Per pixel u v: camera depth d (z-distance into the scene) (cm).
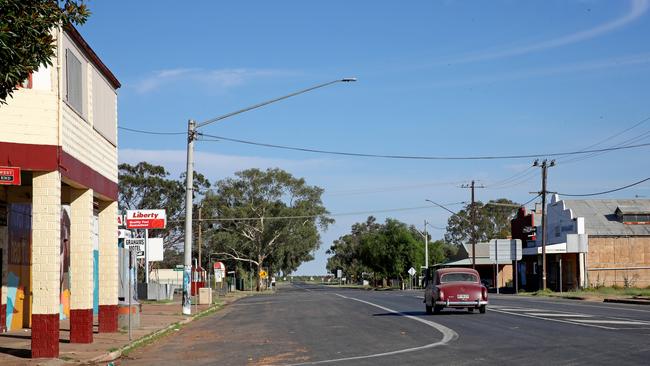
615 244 6419
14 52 1130
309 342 1992
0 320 2259
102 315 2358
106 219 2355
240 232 9581
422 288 9169
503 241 6700
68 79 1828
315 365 1491
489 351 1616
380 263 10481
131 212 3042
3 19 1127
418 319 2736
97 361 1688
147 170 8781
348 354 1666
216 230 9575
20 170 1667
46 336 1670
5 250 2294
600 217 6681
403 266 10244
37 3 1189
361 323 2641
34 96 1684
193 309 3988
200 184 9438
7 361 1617
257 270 9688
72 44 1862
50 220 1673
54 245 1675
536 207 8019
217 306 4469
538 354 1534
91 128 2042
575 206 6862
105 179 2214
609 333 1948
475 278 3070
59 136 1698
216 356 1747
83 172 1928
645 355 1469
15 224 2370
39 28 1180
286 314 3450
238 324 2897
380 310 3494
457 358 1510
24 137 1670
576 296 4847
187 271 3503
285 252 9812
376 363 1480
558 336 1906
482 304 2966
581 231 6378
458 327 2298
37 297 1670
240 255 9844
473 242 7294
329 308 3850
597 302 4122
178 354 1841
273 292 9156
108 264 2361
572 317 2619
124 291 3509
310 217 9612
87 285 2002
